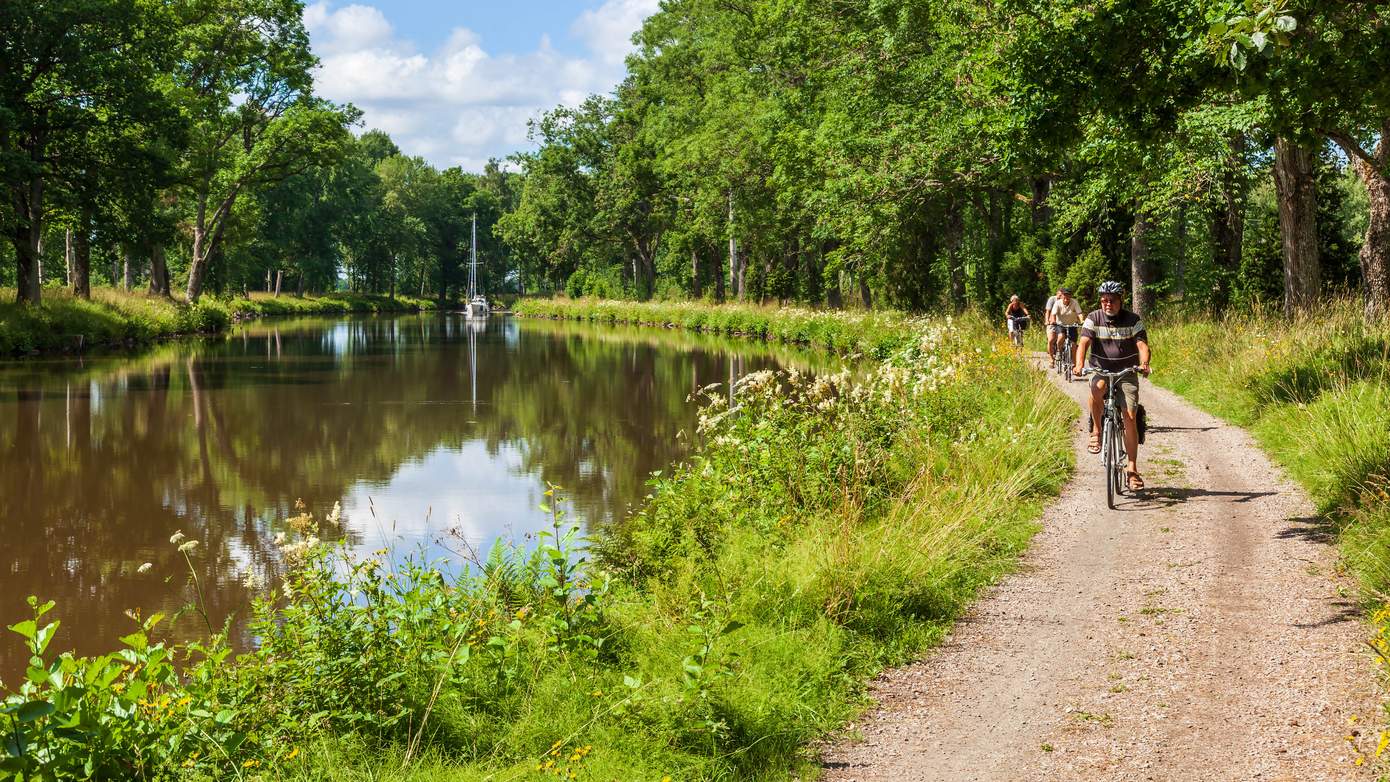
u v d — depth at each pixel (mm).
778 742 4984
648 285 76938
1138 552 7895
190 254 63469
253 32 52188
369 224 104125
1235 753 4562
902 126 31000
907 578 6930
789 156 39656
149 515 12531
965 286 40438
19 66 36438
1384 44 8289
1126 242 29703
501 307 119438
